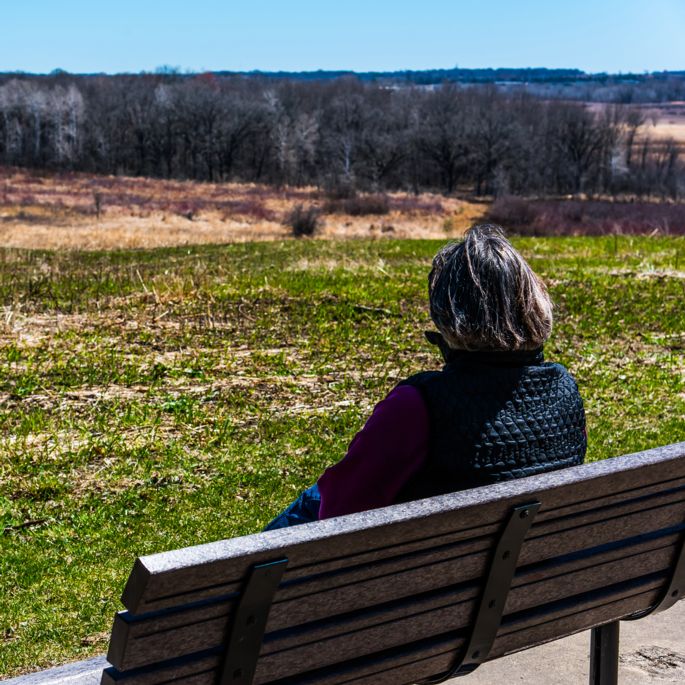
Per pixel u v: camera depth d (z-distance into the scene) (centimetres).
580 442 235
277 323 1049
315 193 13125
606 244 2117
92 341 941
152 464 593
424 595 203
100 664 213
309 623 188
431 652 212
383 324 1056
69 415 695
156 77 19638
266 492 557
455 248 232
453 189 15112
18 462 589
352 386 800
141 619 160
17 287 1266
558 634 241
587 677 346
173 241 4438
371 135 14938
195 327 1022
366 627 196
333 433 668
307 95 17562
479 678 345
